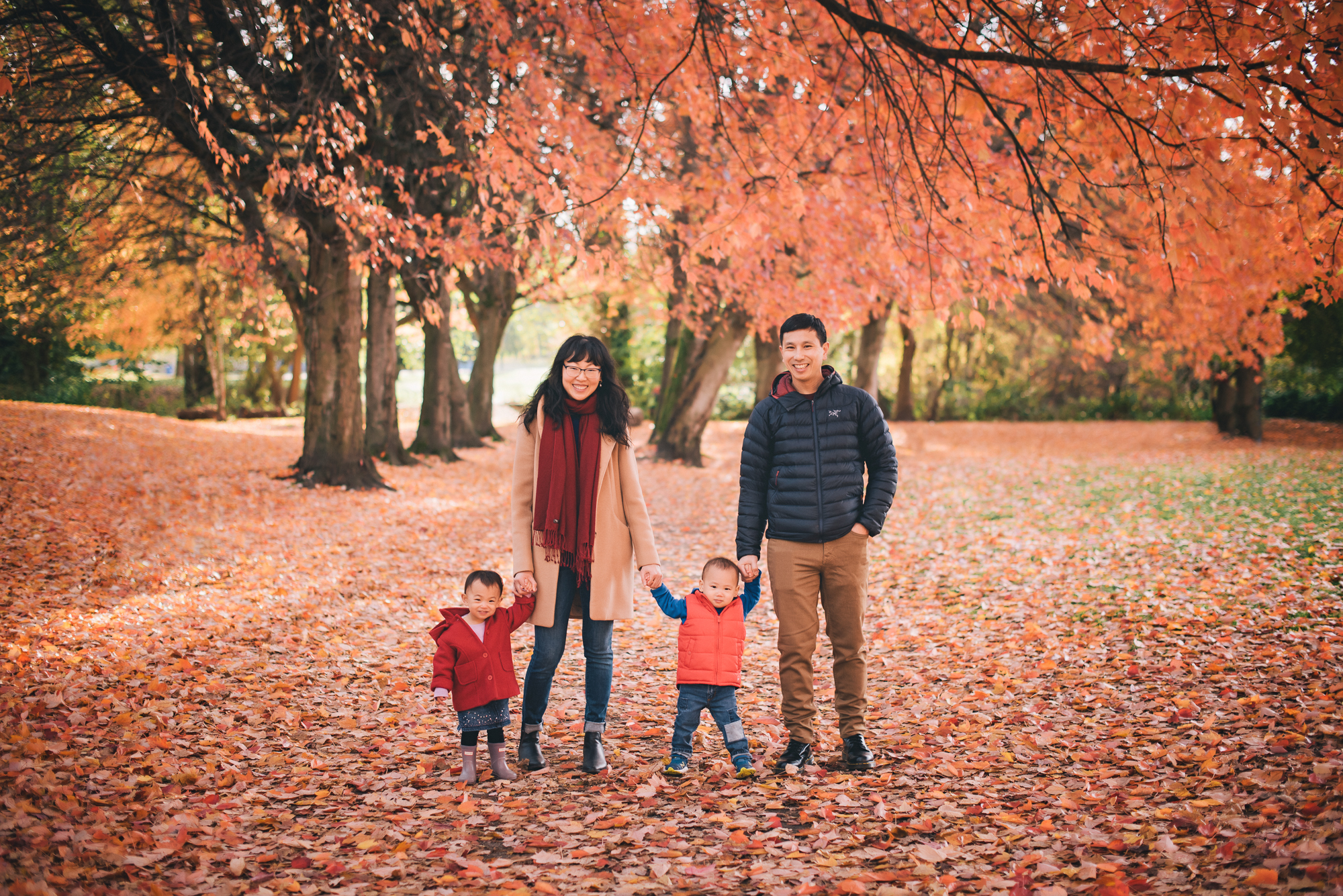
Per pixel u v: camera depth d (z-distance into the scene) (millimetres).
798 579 3693
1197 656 4781
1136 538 8461
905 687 4887
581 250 7969
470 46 9680
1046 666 4934
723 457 21500
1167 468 15133
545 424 3682
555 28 7645
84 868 2531
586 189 7742
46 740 3639
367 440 16641
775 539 3758
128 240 14586
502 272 20625
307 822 3125
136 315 22312
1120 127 4414
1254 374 20453
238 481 12789
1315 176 4090
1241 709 3854
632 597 3766
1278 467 13664
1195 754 3381
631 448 3781
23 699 4160
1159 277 5145
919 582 7816
